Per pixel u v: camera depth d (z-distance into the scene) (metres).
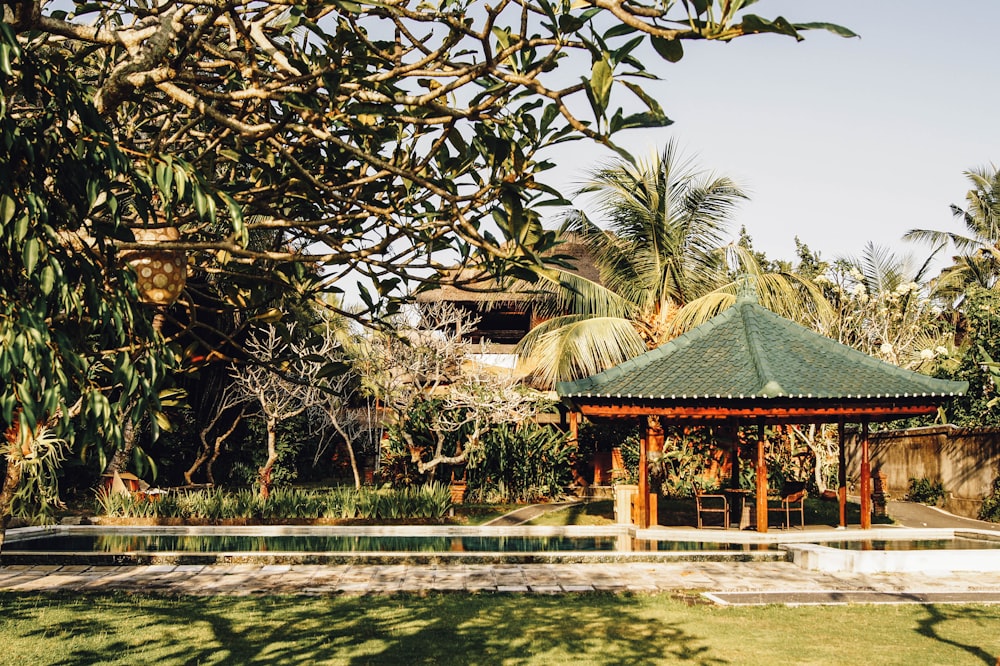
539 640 8.96
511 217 3.25
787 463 25.05
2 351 2.19
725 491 18.22
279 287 4.18
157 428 2.64
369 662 8.05
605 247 23.95
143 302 3.21
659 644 8.80
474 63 3.55
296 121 3.47
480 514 20.92
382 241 3.66
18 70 2.76
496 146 3.27
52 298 2.58
